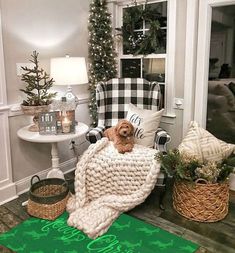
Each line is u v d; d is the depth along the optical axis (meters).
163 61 3.33
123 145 2.57
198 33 2.95
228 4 2.75
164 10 3.22
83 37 3.47
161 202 2.56
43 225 2.31
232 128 2.94
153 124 2.78
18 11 2.71
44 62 3.04
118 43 3.68
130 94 3.24
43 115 2.57
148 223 2.34
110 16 3.49
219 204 2.33
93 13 3.43
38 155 3.09
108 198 2.43
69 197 2.58
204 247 2.05
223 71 2.91
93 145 2.55
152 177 2.40
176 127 3.23
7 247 2.05
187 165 2.34
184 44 3.01
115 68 3.66
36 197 2.37
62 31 3.19
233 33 2.78
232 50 2.81
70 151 3.50
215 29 2.88
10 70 2.70
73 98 2.93
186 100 3.08
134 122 2.83
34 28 2.88
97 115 3.37
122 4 3.57
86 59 3.56
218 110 3.02
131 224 2.32
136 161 2.43
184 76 3.07
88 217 2.26
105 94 3.21
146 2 3.31
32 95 2.69
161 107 3.20
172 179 3.15
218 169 2.32
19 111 2.80
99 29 3.42
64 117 2.63
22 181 2.96
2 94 2.62
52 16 3.05
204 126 3.12
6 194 2.76
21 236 2.18
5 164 2.73
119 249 2.03
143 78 3.42
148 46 3.35
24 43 2.80
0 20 2.53
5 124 2.68
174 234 2.20
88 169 2.47
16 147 2.85
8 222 2.38
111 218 2.32
